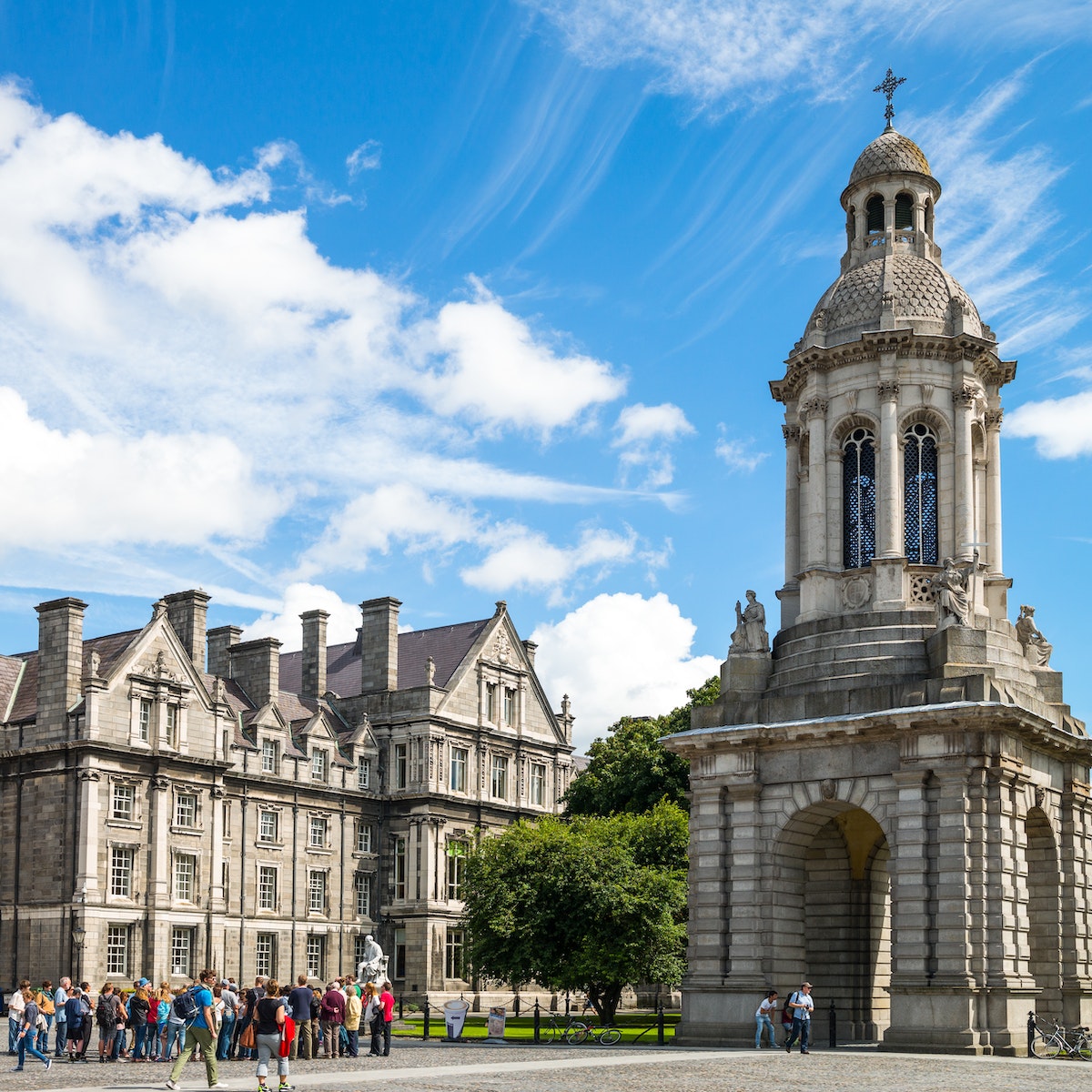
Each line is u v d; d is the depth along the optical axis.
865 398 54.75
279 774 99.25
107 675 86.81
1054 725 49.00
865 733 48.50
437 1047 52.75
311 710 108.88
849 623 52.38
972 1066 39.75
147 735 88.75
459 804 107.62
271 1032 31.09
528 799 114.50
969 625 49.84
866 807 48.50
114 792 85.81
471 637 113.19
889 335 53.91
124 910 84.81
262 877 97.06
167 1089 32.47
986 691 47.28
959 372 54.03
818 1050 46.56
